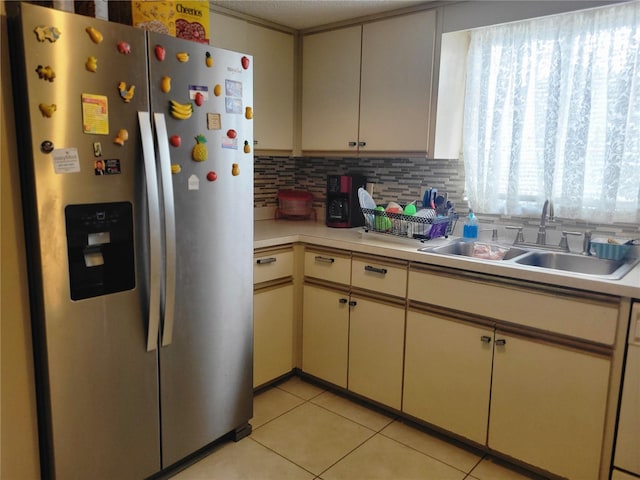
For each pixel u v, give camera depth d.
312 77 3.02
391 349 2.41
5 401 1.56
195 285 1.96
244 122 2.06
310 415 2.51
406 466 2.11
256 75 2.82
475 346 2.10
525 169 2.47
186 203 1.88
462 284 2.10
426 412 2.31
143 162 1.69
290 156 3.31
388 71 2.66
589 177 2.28
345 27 2.82
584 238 2.27
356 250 2.46
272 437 2.31
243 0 2.47
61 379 1.59
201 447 2.10
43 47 1.42
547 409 1.93
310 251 2.70
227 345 2.14
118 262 1.70
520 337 1.97
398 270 2.32
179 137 1.81
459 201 2.76
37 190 1.46
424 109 2.54
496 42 2.46
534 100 2.39
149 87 1.69
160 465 1.95
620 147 2.15
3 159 1.46
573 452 1.89
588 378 1.82
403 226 2.49
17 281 1.53
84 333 1.63
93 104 1.54
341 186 2.94
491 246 2.43
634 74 2.10
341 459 2.15
